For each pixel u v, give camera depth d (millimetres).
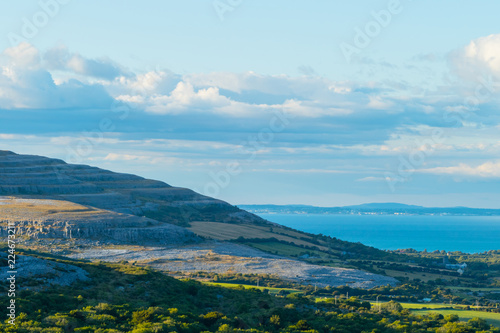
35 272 135125
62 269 141750
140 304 130250
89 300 125188
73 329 104312
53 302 119000
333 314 147750
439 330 139000
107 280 145750
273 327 129750
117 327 109312
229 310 142000
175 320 118000
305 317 142250
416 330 137000
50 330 99438
